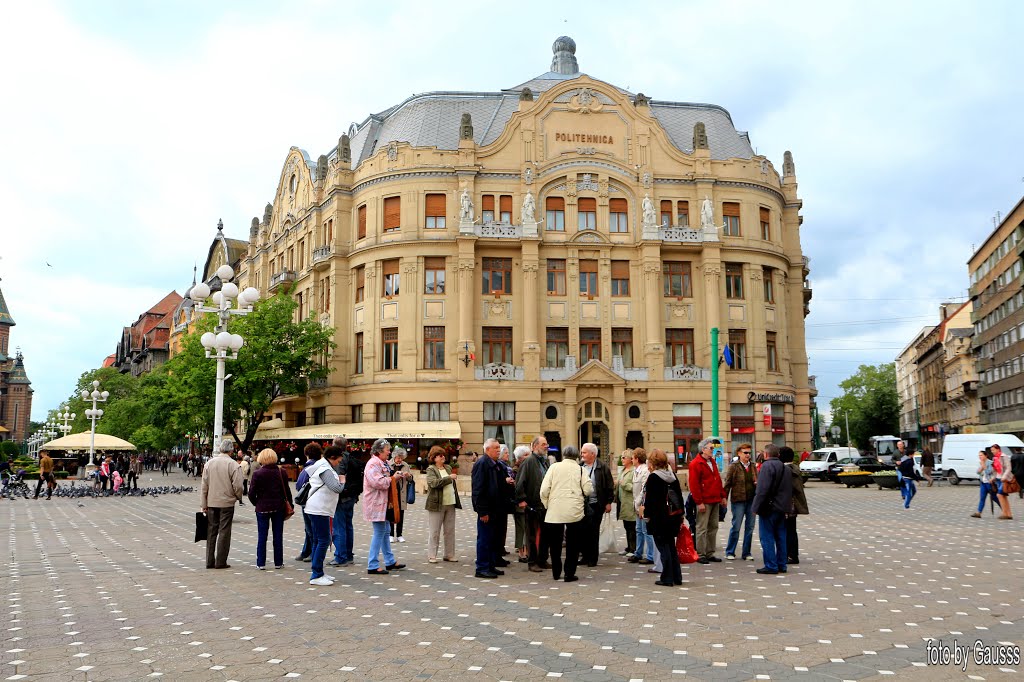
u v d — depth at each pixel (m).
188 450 84.12
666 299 46.03
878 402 111.12
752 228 47.28
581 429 44.22
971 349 82.38
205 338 23.31
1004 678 7.32
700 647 8.46
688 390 44.56
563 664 7.82
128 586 12.35
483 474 13.20
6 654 8.24
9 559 15.62
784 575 13.11
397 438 41.38
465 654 8.21
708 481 14.69
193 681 7.32
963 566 13.95
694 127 49.19
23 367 165.88
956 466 42.59
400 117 49.94
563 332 45.34
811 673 7.50
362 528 21.69
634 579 12.94
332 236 48.34
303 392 47.53
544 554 13.95
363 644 8.65
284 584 12.52
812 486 44.19
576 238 45.50
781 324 47.94
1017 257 62.19
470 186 45.06
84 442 46.44
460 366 43.19
